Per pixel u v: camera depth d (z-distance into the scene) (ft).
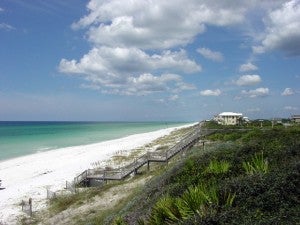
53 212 98.84
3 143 341.62
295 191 32.60
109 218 67.31
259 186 34.04
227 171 48.75
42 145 324.80
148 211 45.98
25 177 163.43
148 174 113.60
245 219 29.07
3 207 109.60
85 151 257.75
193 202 35.01
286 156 51.88
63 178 151.84
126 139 376.68
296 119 279.08
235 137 141.79
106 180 131.95
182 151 144.87
